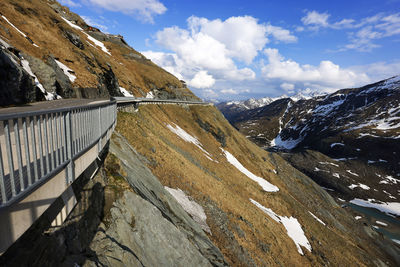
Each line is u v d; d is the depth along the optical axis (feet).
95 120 30.35
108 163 39.96
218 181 107.55
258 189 160.25
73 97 78.59
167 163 73.82
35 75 61.05
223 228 63.82
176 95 250.78
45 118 15.83
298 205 180.14
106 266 25.84
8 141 12.00
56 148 17.75
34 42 80.74
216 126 228.63
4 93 43.83
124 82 162.81
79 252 24.85
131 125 76.38
